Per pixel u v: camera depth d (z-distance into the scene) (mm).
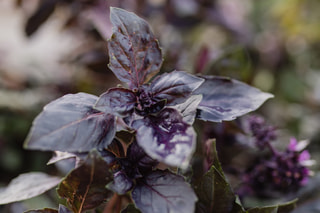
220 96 303
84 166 260
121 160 278
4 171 541
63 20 528
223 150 362
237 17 610
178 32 576
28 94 571
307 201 344
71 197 271
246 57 387
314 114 621
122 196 309
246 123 364
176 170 303
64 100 265
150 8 527
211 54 423
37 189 305
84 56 479
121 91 274
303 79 642
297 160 336
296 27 671
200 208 288
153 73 288
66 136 254
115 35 277
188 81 277
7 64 599
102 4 452
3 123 546
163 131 260
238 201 292
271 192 351
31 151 548
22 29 494
